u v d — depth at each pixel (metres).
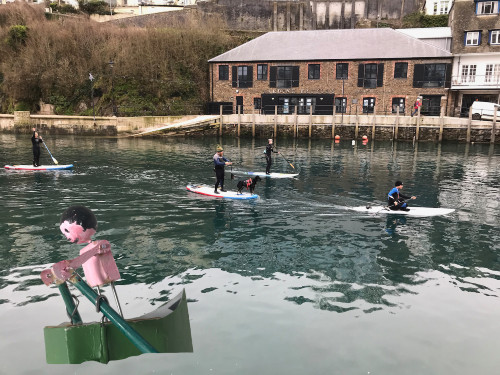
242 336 5.64
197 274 7.82
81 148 29.27
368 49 40.56
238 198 14.30
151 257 8.67
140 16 52.19
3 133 40.25
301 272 7.97
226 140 35.97
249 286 7.30
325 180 18.16
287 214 12.27
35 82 41.94
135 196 14.45
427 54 38.31
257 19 54.28
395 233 10.50
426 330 5.88
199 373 4.80
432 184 17.39
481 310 6.50
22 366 4.90
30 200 13.58
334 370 4.91
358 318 6.19
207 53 45.97
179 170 20.42
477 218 11.98
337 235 10.30
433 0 51.09
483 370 4.98
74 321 2.67
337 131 36.62
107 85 41.88
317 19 54.41
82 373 4.79
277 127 37.88
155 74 43.38
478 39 37.84
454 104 40.22
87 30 43.41
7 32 43.38
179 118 38.75
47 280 2.44
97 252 2.58
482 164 23.00
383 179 18.50
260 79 42.66
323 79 41.25
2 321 5.97
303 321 6.07
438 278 7.76
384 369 4.96
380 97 40.22
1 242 9.39
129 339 2.61
